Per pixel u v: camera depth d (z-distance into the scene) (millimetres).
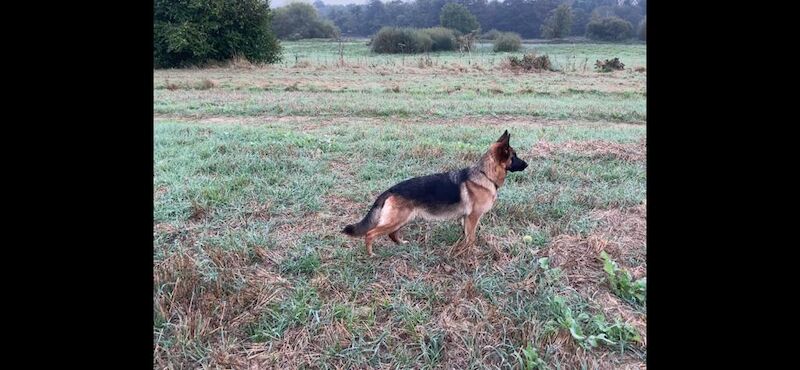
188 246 5039
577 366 3545
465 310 4117
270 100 13461
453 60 27172
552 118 11812
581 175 7156
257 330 3867
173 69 23094
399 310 4082
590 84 17812
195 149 8156
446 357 3678
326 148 8367
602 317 3959
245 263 4742
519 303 4164
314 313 4016
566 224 5621
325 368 3578
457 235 5359
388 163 7637
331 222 5715
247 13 24594
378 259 4902
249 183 6719
